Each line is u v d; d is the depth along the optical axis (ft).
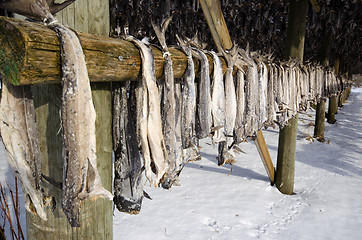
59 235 4.73
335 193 17.61
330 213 14.78
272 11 20.93
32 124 3.33
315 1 19.40
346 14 21.15
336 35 24.49
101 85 4.89
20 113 3.23
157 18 17.94
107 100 5.03
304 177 20.65
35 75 2.83
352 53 45.19
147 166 4.43
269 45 26.76
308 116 44.68
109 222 5.49
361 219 14.10
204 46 6.25
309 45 30.94
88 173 3.35
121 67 3.98
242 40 24.17
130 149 5.09
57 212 4.61
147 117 4.35
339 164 23.62
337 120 43.88
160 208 14.71
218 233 12.60
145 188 17.29
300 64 15.02
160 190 17.06
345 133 35.65
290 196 17.30
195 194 16.63
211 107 6.03
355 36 30.76
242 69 7.29
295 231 12.98
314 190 18.20
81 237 4.92
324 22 25.82
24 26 2.72
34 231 4.75
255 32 23.38
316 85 18.33
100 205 5.20
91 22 4.68
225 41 9.39
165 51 4.71
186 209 14.69
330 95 23.06
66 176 3.21
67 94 3.05
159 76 4.86
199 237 12.24
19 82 2.77
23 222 12.17
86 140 3.28
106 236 5.43
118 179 5.14
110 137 5.20
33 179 3.37
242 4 18.83
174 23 19.16
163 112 5.21
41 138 4.41
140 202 5.20
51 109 4.34
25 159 3.30
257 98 8.17
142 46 4.27
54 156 4.43
